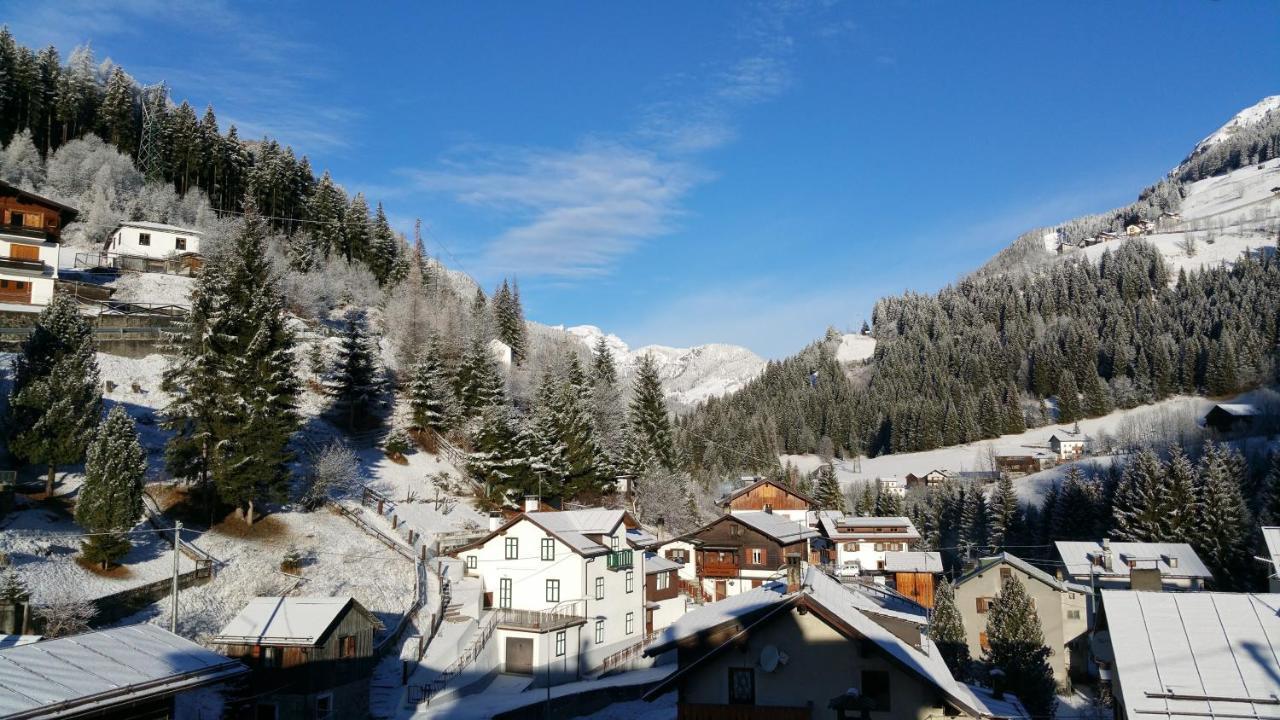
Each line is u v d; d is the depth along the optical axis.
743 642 25.45
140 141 136.50
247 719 35.22
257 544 51.88
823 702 25.06
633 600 60.38
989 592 61.94
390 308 113.56
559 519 57.56
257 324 57.47
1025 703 39.09
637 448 96.94
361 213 135.62
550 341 171.25
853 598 30.36
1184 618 25.17
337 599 38.91
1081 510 97.56
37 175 112.12
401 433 79.62
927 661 26.69
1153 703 22.81
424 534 64.50
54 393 46.69
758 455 169.62
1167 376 186.75
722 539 77.38
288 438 55.22
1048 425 190.88
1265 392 169.62
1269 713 21.97
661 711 41.91
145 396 67.00
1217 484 77.56
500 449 77.06
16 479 44.22
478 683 45.97
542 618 51.06
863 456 199.50
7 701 16.23
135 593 39.31
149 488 53.34
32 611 32.81
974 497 114.81
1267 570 70.25
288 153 140.62
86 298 80.56
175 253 100.94
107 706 17.67
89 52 140.50
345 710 37.81
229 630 36.25
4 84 120.25
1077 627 59.00
